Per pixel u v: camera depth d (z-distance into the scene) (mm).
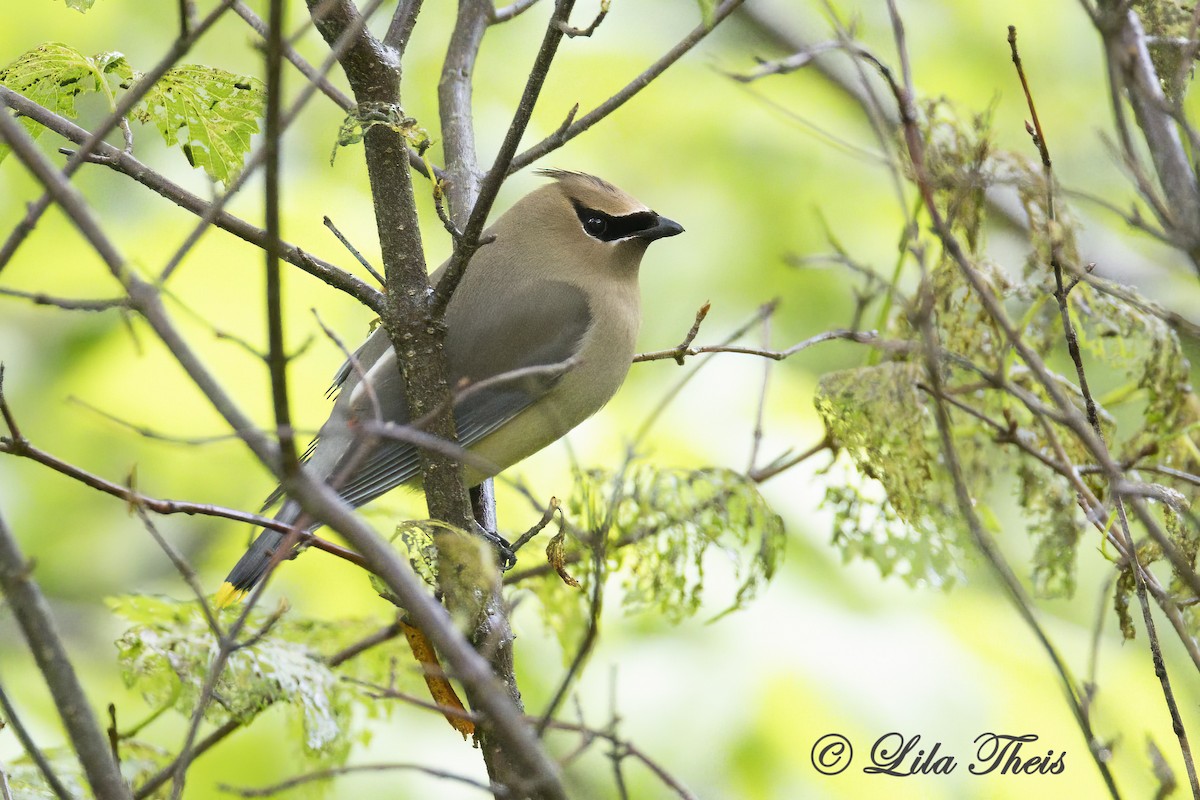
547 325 9391
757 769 10312
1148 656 11461
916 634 10836
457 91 9297
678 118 13820
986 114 9297
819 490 11320
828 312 13312
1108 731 10609
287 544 5898
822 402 8289
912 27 13938
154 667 7504
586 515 8641
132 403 12062
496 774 6266
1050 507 8539
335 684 8008
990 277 8242
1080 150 13406
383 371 8883
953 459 6637
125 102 5414
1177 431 7805
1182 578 6645
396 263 7000
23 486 12453
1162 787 6266
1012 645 11070
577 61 13828
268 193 4555
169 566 12391
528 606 10992
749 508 8500
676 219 13555
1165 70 6559
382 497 10172
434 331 7004
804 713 10469
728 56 14172
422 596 4625
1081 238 9297
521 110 6145
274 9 4453
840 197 13672
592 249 9773
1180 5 6656
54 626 5066
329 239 12219
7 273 12258
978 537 6520
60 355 12352
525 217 9914
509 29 13906
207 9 13234
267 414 11773
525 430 9391
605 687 10664
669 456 11523
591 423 11836
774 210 13617
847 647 10750
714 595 10859
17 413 12289
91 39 12742
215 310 11938
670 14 14305
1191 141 5664
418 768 5840
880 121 6902
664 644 10836
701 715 10453
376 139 6906
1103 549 6867
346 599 11258
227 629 7562
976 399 8555
